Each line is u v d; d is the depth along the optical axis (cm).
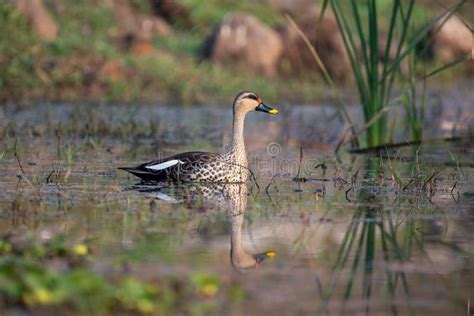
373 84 1673
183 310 703
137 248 888
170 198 1183
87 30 3159
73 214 1050
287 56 3259
